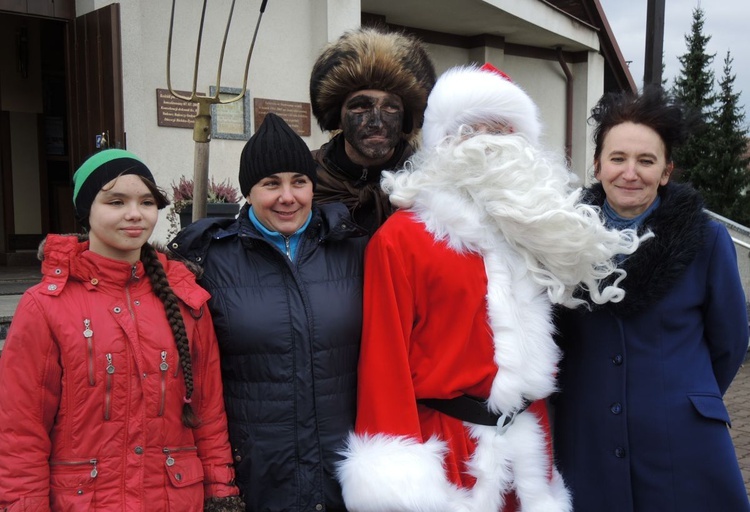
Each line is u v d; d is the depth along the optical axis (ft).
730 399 16.03
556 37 28.86
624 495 5.73
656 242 5.67
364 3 23.29
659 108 5.63
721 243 5.73
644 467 5.67
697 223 5.73
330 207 5.96
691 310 5.73
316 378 5.36
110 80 14.85
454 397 5.47
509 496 5.61
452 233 5.51
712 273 5.69
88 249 5.04
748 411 15.10
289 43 17.94
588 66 31.96
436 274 5.44
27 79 25.96
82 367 4.67
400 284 5.44
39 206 26.63
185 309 5.17
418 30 26.58
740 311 5.73
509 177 5.43
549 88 31.58
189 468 5.03
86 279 4.89
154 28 15.71
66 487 4.65
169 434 4.97
